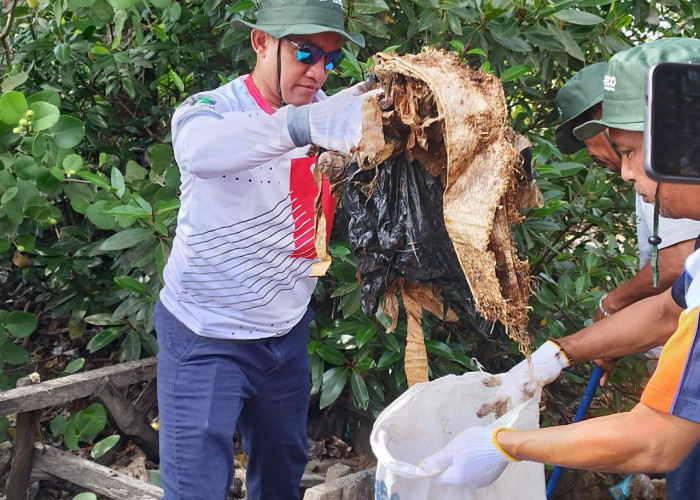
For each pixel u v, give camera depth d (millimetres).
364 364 2838
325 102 1721
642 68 1702
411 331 2088
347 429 3430
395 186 1930
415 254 1916
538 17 2857
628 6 3176
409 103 1756
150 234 2775
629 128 1716
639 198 2467
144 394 3205
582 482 3342
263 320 2135
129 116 3996
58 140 2957
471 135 1664
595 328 2180
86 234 3467
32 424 2883
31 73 3746
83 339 3984
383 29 2834
